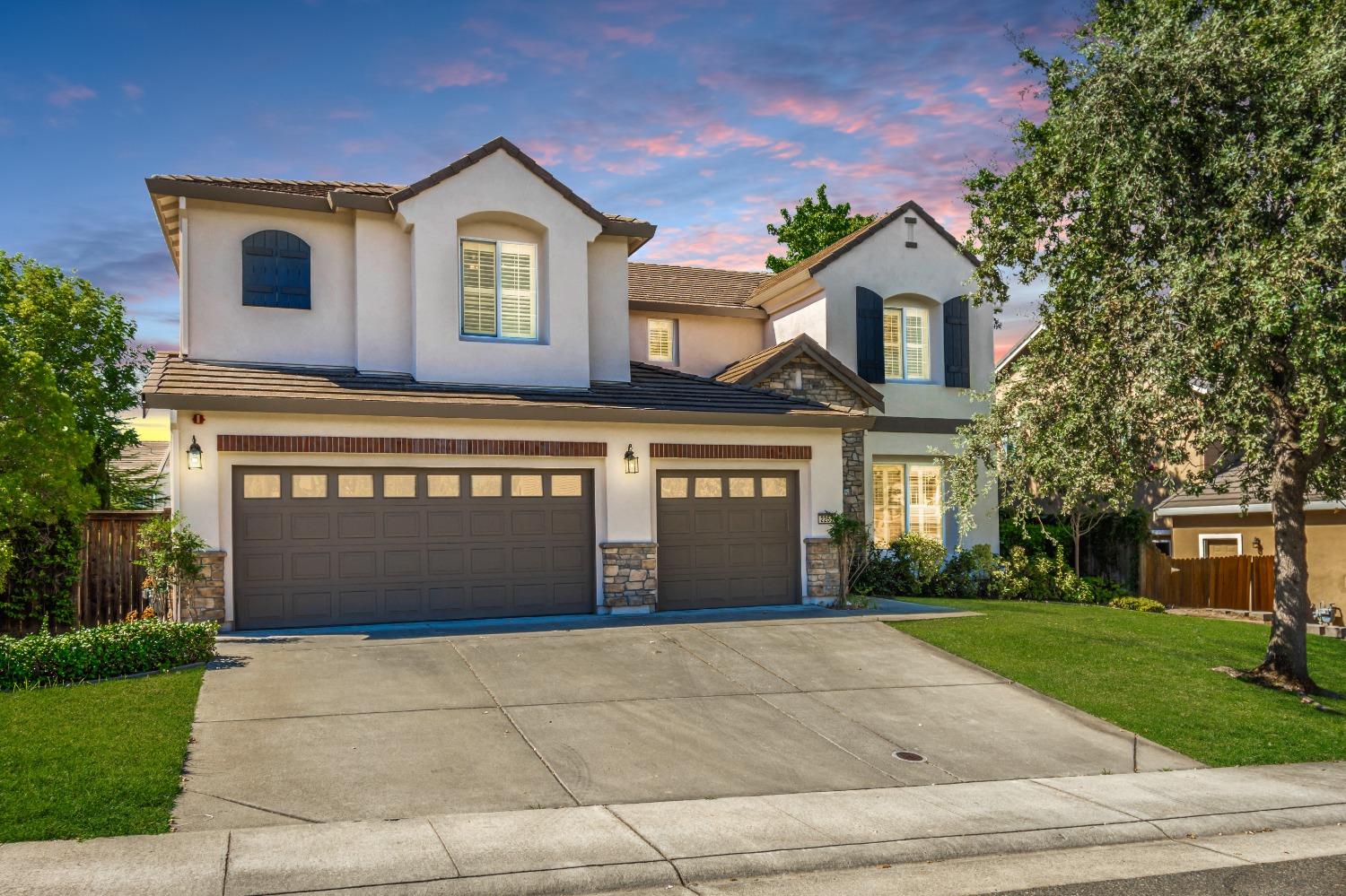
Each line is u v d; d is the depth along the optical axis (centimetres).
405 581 1458
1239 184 1141
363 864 635
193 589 1331
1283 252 1048
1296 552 1292
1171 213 1202
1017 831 755
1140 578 2398
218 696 999
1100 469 1238
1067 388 1253
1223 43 1148
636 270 2500
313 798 757
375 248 1612
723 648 1308
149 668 1086
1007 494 1448
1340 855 736
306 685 1056
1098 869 695
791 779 868
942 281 2328
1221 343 1066
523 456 1519
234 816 712
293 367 1559
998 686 1214
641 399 1647
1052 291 1317
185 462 1338
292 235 1602
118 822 679
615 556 1563
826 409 1744
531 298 1689
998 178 1418
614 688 1109
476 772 837
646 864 659
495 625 1437
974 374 2347
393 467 1461
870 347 2242
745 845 702
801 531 1716
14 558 1411
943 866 696
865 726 1034
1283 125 1143
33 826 659
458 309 1614
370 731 922
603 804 784
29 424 1359
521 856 663
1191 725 1098
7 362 1352
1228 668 1366
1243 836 788
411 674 1123
